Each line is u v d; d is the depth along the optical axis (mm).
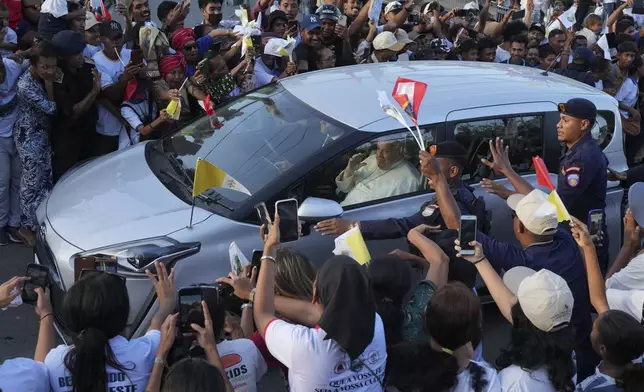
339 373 2871
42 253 4926
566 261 3982
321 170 4957
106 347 2932
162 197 5004
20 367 2861
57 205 5145
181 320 3145
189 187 5086
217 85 6977
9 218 6758
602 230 4516
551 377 2994
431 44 8883
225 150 5344
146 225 4711
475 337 2941
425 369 2939
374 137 5125
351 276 2799
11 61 6461
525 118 5641
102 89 6711
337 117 5277
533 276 3119
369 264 3346
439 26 9789
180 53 7082
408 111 4297
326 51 7645
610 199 5887
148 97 6852
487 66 6562
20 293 3297
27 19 8211
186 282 4570
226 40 7891
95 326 2945
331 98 5535
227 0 10195
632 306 3832
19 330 5297
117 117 6871
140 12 7672
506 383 3043
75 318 2953
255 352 3369
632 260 4121
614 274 4137
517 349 3072
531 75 6383
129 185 5203
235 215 4770
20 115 6461
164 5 8352
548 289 3016
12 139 6555
